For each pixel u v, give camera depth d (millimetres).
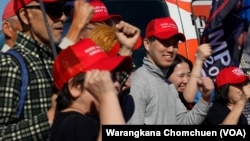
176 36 4391
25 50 3281
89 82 2436
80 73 2672
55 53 3139
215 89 5141
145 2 6457
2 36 5793
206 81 4359
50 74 3260
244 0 5598
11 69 3117
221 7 5512
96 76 2436
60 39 3402
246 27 5648
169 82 4422
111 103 2410
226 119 4637
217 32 5621
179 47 6336
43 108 3170
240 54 5637
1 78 3104
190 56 6344
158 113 4137
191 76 4777
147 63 4332
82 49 2723
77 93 2676
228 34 5625
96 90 2428
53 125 2670
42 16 3312
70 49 2725
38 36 3336
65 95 2695
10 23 3850
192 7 6586
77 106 2682
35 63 3227
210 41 5633
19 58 3178
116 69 2770
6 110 3068
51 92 3219
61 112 2688
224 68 5297
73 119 2578
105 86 2422
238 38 5637
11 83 3096
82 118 2570
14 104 3100
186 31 6441
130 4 6441
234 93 4918
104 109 2406
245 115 5734
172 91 4367
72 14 3443
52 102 2984
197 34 6457
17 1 3371
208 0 6738
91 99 2658
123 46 3555
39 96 3176
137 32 3594
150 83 4152
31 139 3002
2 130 3027
